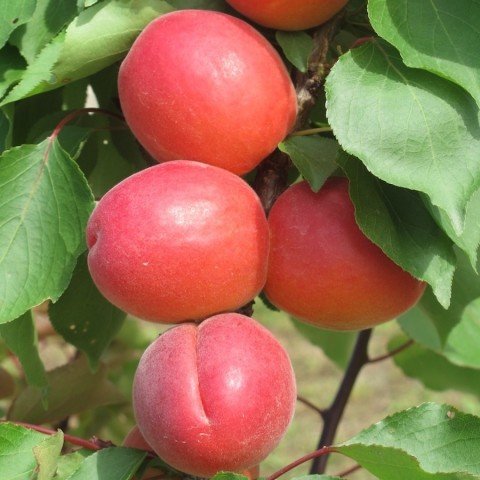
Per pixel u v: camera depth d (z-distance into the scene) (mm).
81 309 538
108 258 444
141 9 478
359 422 1331
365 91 448
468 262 536
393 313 476
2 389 619
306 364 1461
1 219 473
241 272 449
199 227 441
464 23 451
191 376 436
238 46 456
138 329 692
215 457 435
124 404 662
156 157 470
